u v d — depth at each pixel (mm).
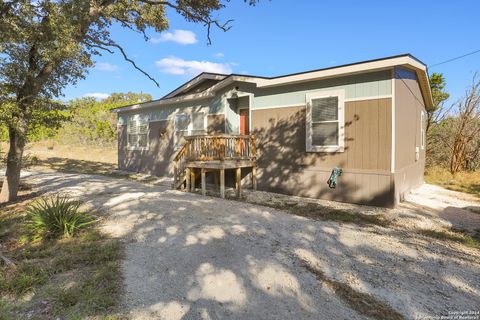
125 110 15102
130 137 15047
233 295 3107
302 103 8117
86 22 7258
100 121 25641
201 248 4344
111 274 3500
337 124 7469
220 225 5422
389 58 6398
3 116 6508
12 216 6219
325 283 3365
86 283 3260
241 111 10594
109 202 7328
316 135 7852
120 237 4836
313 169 7941
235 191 9188
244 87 9516
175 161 9883
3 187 7805
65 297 2953
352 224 5672
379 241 4723
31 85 7246
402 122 7445
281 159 8625
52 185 10078
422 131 11164
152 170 13523
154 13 10375
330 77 7480
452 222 5926
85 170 15109
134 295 3061
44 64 7449
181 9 9414
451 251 4371
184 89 12062
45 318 2631
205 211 6414
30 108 7250
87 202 7348
